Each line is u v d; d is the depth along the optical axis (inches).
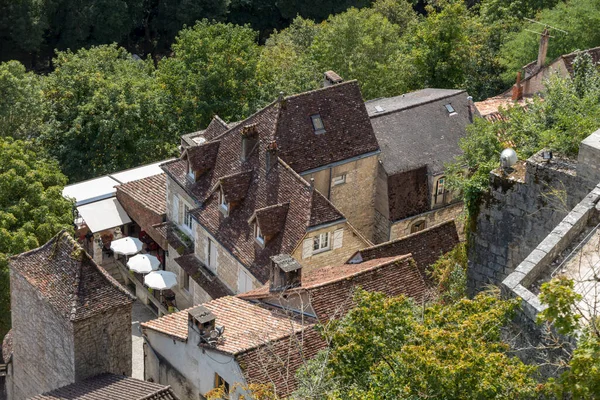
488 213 1342.3
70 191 2432.3
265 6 4832.7
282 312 1588.3
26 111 2792.8
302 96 2119.8
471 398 850.8
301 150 2079.2
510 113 1721.2
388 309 1002.1
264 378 1425.9
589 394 749.9
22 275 1742.1
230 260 1990.7
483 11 3636.8
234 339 1539.1
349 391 954.1
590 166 1214.9
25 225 2044.8
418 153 2287.2
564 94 1537.9
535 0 3511.3
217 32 3006.9
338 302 1521.9
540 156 1288.1
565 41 2952.8
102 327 1675.7
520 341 902.4
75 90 2957.7
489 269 1366.9
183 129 2901.1
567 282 789.2
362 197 2239.2
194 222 2116.1
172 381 1673.2
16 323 1825.8
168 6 4628.4
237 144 2128.4
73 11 4446.4
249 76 2928.2
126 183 2409.0
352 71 3142.2
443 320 962.7
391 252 1781.5
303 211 1893.5
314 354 1460.4
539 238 1290.6
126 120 2866.6
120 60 3292.3
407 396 884.6
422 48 3255.4
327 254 1924.2
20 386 1892.2
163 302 2192.4
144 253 2365.9
